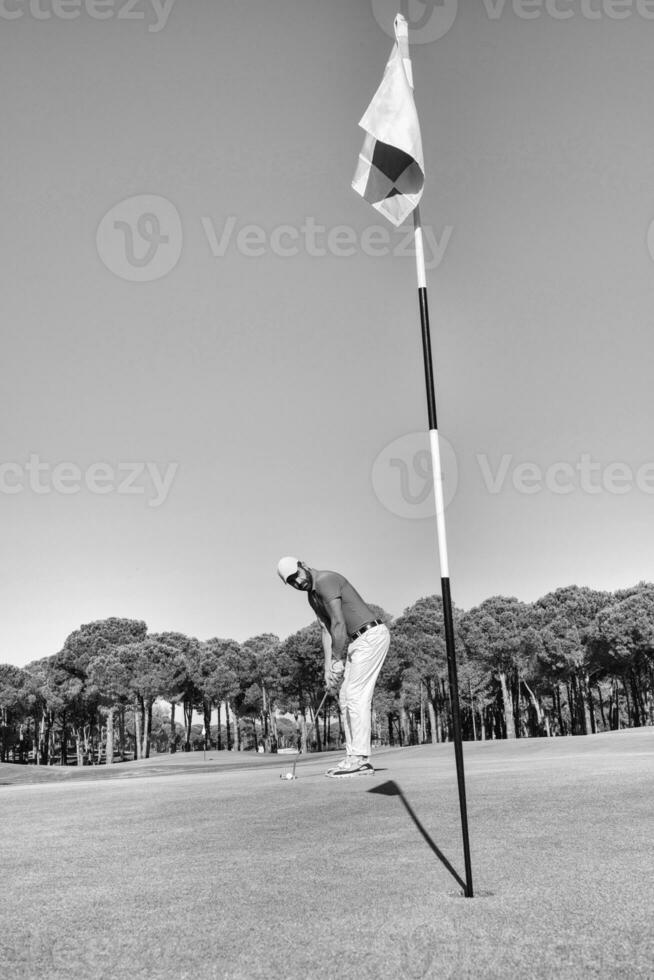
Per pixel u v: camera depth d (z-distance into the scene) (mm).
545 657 59344
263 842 5027
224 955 2885
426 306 4391
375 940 2973
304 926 3191
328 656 8633
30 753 97375
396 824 5402
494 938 2932
